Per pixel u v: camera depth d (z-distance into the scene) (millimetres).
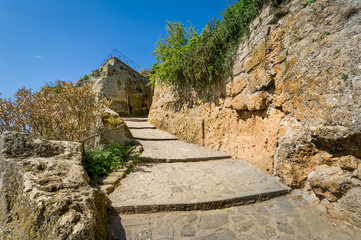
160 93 7965
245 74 3953
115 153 3830
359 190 1957
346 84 2049
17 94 3336
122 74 10977
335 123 2143
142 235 1898
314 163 2504
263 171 3387
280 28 3133
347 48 2068
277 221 2131
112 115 4656
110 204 2279
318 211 2238
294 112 2793
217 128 4988
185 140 5973
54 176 2090
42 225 1516
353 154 2041
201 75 5277
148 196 2520
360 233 1848
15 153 2320
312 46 2512
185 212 2312
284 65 3006
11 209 1906
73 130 3686
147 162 4000
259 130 3623
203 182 3012
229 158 4391
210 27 4719
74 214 1567
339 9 2193
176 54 5797
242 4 3980
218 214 2281
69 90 3643
